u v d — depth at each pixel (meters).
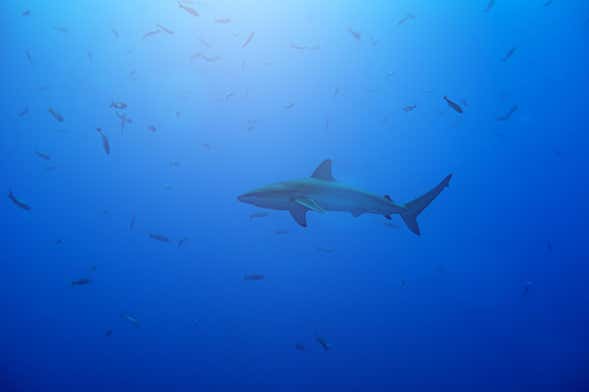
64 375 10.98
